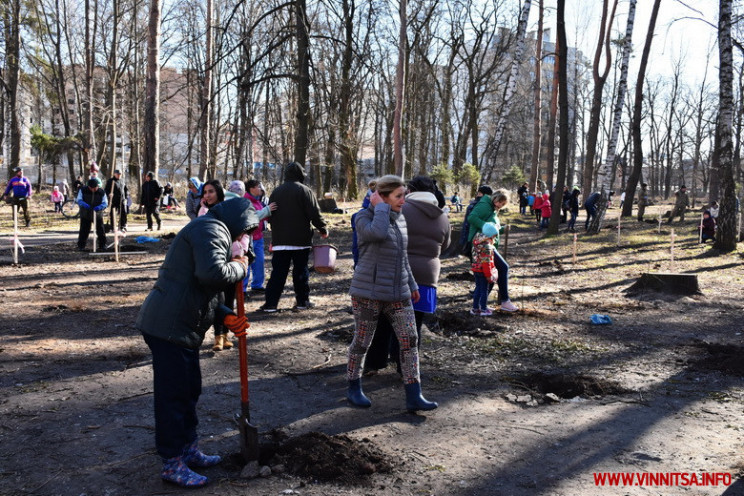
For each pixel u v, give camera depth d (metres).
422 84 40.50
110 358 5.56
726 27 15.11
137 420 4.08
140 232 17.14
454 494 3.14
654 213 34.19
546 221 23.14
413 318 4.36
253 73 14.34
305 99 15.27
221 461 3.46
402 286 4.29
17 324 6.78
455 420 4.20
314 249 6.91
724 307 8.59
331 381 5.04
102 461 3.46
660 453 3.67
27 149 54.16
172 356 3.14
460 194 37.62
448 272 11.67
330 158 33.41
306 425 4.05
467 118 47.03
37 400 4.43
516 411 4.43
